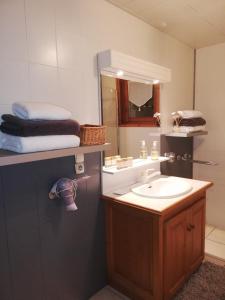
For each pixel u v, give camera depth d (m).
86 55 1.49
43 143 1.01
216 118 2.53
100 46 1.56
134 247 1.53
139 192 1.64
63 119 1.12
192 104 2.65
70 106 1.42
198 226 1.83
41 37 1.25
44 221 1.32
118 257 1.66
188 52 2.49
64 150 1.10
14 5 1.14
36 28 1.23
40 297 1.34
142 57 1.90
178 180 1.93
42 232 1.32
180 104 2.41
